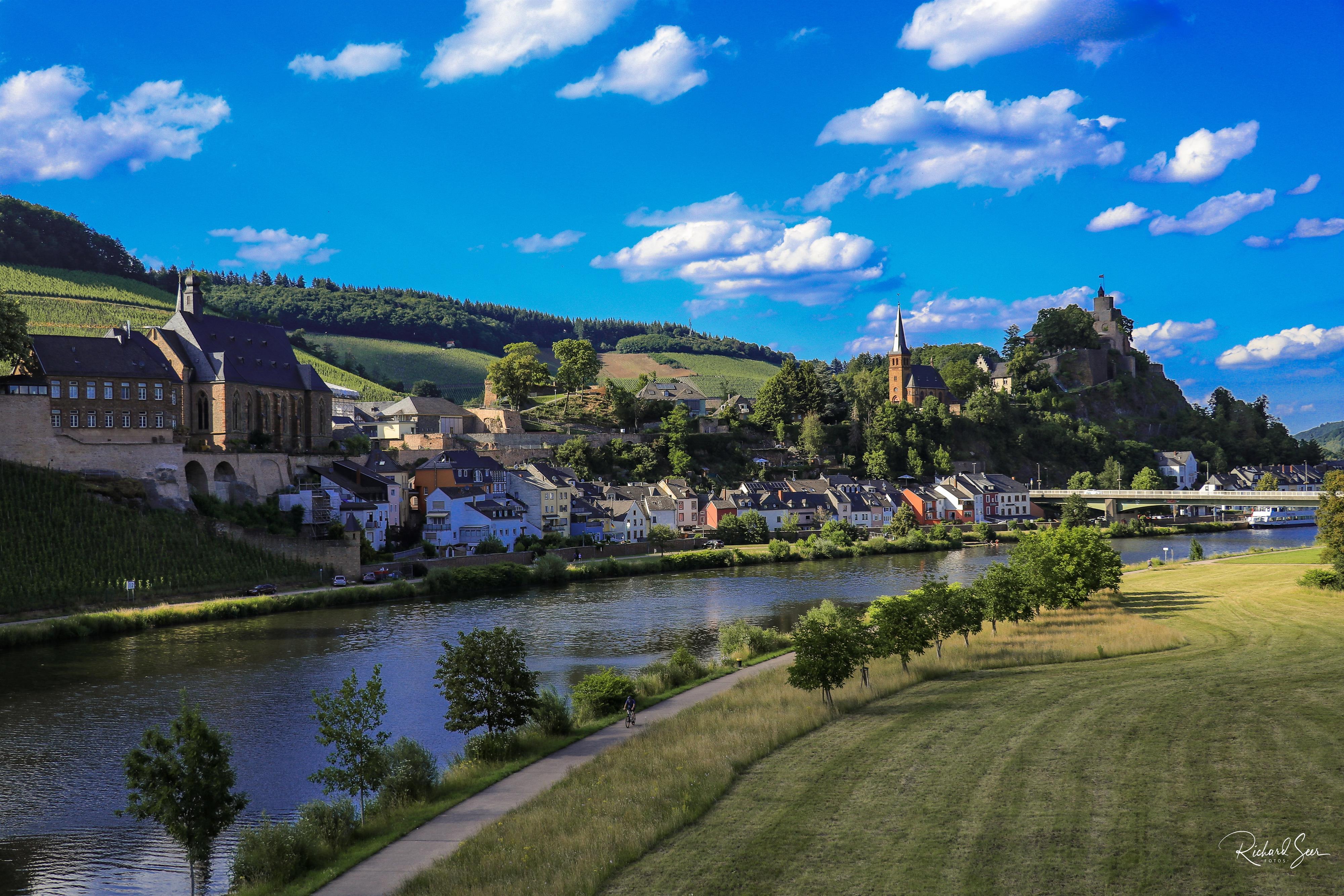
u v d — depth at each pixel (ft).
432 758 160.25
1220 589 329.11
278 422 522.47
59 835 150.82
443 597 400.26
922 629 210.18
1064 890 95.09
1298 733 138.51
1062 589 283.38
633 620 342.44
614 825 121.60
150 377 431.02
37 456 380.17
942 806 120.26
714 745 155.02
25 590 329.31
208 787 122.52
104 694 235.40
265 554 399.85
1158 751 135.13
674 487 647.97
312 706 223.51
